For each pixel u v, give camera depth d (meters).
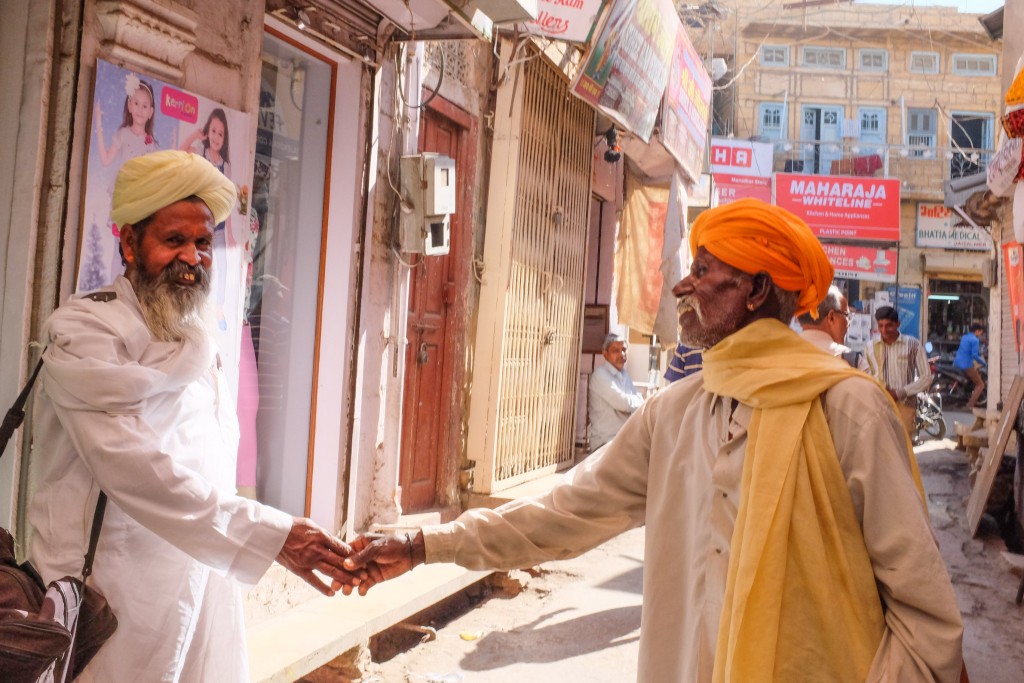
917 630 1.71
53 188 3.04
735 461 1.87
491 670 4.46
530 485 7.13
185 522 2.09
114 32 3.13
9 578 2.00
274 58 4.54
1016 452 7.90
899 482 1.75
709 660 1.85
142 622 2.12
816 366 1.86
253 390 4.57
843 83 27.84
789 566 1.75
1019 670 4.80
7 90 3.08
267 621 4.07
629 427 2.22
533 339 7.39
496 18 4.61
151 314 2.19
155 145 3.35
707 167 20.42
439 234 5.27
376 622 4.18
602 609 5.58
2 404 3.03
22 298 3.01
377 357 5.10
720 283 1.97
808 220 26.00
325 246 4.79
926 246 27.05
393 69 5.11
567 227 8.16
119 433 2.02
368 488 5.09
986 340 26.47
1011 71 8.24
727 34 27.81
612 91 6.87
